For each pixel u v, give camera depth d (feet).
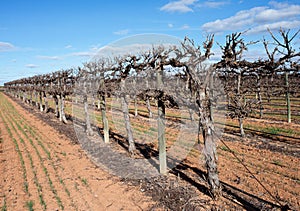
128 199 22.03
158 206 20.42
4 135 50.52
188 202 20.34
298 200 20.35
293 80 47.55
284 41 16.33
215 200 20.65
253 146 36.01
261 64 18.25
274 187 22.81
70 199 22.24
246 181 24.27
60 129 54.44
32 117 74.90
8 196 23.09
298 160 29.45
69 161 32.99
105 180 26.40
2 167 31.09
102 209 20.40
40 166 31.17
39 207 20.93
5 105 113.19
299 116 54.85
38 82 89.30
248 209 19.25
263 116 56.49
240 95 29.17
